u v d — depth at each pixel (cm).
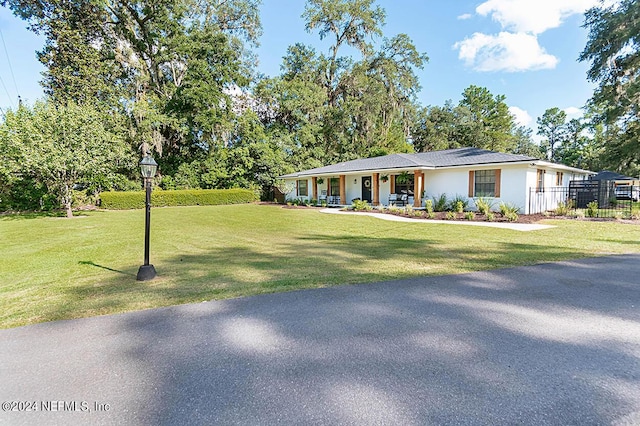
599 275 437
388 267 515
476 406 180
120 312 343
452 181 1506
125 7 2250
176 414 178
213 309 343
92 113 1554
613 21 1611
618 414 172
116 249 754
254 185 2611
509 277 438
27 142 1369
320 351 246
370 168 1684
